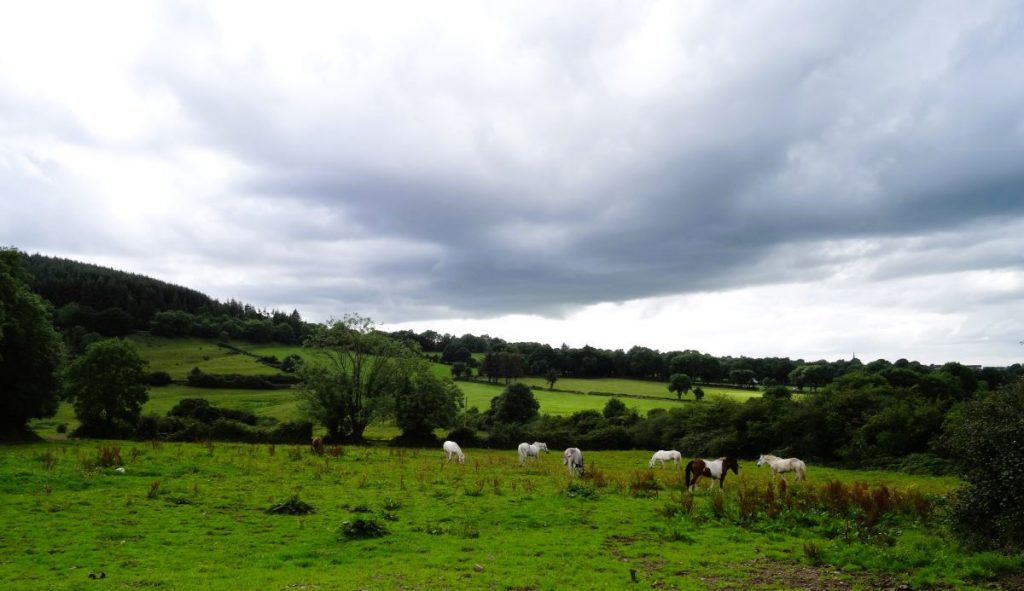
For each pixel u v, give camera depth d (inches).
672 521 720.3
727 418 2268.7
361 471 1151.0
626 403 3631.9
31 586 439.5
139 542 573.3
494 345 6963.6
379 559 530.9
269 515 709.9
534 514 750.5
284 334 5802.2
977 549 552.4
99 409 2091.5
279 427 2292.1
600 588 457.7
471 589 448.1
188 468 1039.6
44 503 721.0
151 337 5128.0
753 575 504.1
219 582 454.6
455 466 1358.3
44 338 1752.0
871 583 482.6
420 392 2363.4
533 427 2591.0
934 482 1320.1
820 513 742.5
